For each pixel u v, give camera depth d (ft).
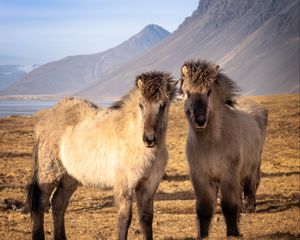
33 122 158.81
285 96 205.77
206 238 33.27
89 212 49.55
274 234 36.99
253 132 40.16
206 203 34.60
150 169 30.22
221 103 34.94
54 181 35.27
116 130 31.24
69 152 33.88
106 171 31.63
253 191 43.01
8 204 52.13
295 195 58.13
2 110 617.62
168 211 49.90
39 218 35.19
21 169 78.64
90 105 35.86
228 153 34.47
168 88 29.86
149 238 30.73
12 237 38.83
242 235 35.12
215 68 34.17
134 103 30.89
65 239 35.68
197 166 34.55
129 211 30.32
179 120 142.10
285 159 90.58
